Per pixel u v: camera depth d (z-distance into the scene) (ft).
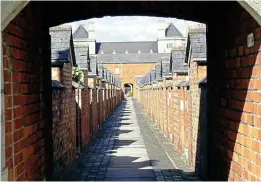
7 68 12.46
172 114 64.69
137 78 276.21
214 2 19.22
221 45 19.29
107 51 365.40
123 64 306.76
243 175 15.78
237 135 16.72
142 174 38.96
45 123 19.31
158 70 101.91
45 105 19.35
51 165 20.38
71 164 41.34
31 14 16.67
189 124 42.34
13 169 12.79
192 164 40.09
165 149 58.54
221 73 19.45
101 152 55.93
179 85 51.42
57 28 40.60
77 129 49.85
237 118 16.70
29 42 16.29
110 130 90.17
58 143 31.78
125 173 39.65
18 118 13.75
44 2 18.84
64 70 36.11
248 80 15.03
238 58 16.47
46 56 19.61
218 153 20.43
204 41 39.73
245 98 15.44
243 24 15.64
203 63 37.19
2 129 11.13
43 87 19.24
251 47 14.64
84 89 56.39
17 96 13.73
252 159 14.53
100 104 95.91
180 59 61.31
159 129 91.66
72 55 42.52
